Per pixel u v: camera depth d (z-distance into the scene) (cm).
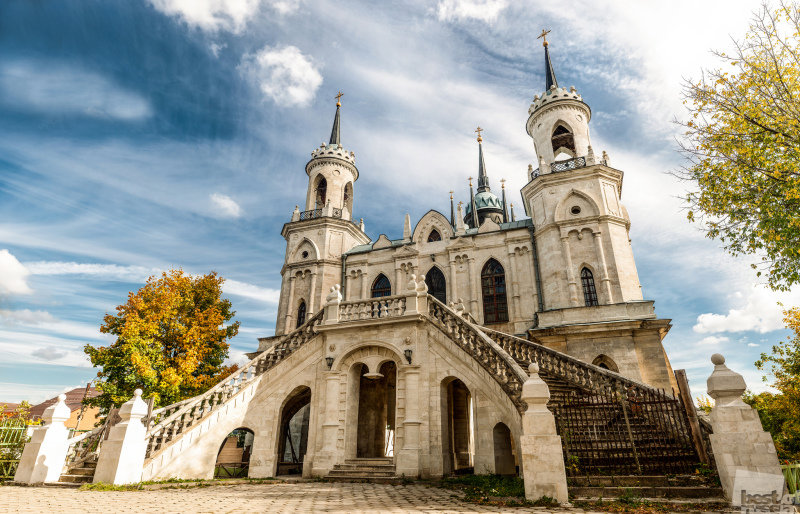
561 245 2912
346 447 1822
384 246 3600
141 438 1457
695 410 1205
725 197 1438
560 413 1244
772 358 2384
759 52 1452
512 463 1552
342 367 1947
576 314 2573
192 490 1298
